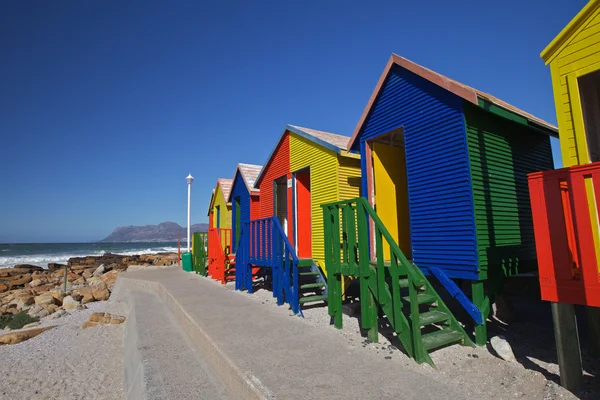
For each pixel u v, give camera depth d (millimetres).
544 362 4344
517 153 6328
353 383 3717
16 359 7672
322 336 5418
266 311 7148
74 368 7086
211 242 13016
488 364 4293
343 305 7027
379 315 6383
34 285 21766
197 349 5812
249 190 12492
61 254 61188
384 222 7090
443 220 5578
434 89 5836
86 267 31703
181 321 7367
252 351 4715
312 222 8883
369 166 7137
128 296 12266
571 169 3557
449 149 5527
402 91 6445
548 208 3713
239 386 3953
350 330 5770
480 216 5262
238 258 10062
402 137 7746
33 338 9320
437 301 5309
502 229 5629
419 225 6004
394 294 4660
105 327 9977
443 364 4352
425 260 5871
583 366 4156
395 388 3594
